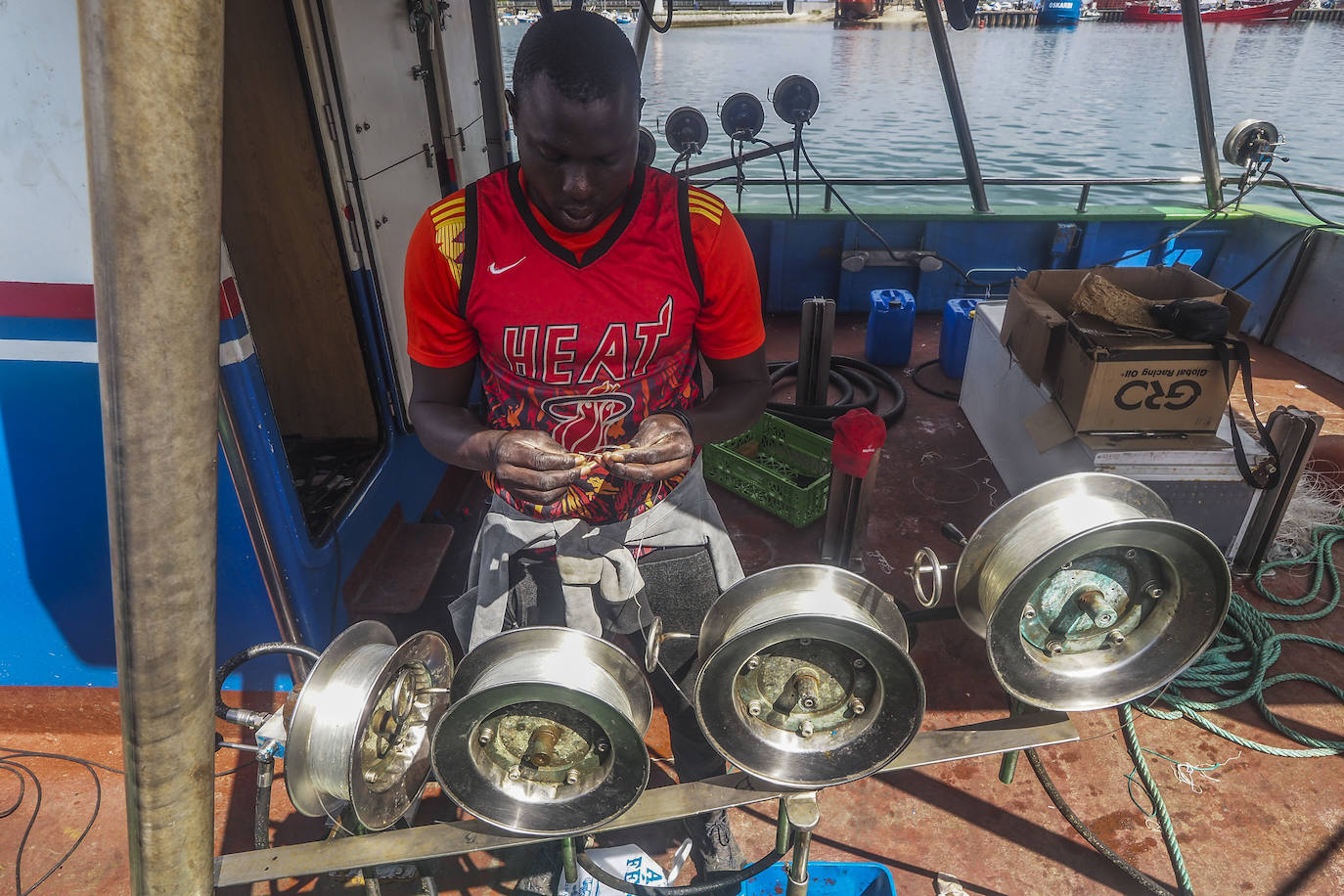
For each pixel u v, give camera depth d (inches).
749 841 96.3
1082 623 55.6
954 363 211.8
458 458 64.0
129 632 43.0
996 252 247.3
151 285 36.5
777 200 258.1
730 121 234.1
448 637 126.3
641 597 74.1
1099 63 1589.6
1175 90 1274.6
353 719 61.7
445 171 155.8
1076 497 56.1
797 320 254.1
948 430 188.9
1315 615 131.3
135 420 38.6
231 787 106.0
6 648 108.3
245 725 69.2
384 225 129.4
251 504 96.0
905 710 54.3
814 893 86.8
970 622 61.1
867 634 50.1
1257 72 1421.0
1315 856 95.3
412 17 136.0
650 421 61.2
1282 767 106.8
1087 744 110.0
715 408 68.1
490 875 93.5
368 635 67.7
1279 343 229.5
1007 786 103.7
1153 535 49.5
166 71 33.4
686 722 82.4
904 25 2571.4
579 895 86.4
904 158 910.4
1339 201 730.2
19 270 86.1
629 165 54.2
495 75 178.4
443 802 102.4
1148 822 99.3
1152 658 55.6
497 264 60.1
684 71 1517.0
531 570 75.2
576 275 60.3
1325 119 1047.6
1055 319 139.1
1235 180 238.4
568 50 48.5
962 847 96.4
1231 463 125.4
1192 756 108.3
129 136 33.6
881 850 96.0
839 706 57.2
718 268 63.1
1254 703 117.0
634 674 57.8
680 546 74.4
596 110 48.7
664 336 63.9
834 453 131.0
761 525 156.4
